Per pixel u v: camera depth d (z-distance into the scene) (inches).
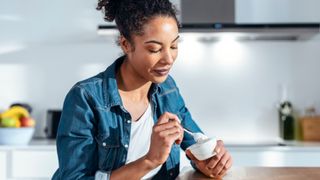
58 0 135.0
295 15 133.1
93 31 134.8
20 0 134.9
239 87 134.0
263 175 49.9
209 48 134.1
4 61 134.9
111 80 51.1
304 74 133.5
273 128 133.6
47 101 135.0
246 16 133.6
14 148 113.4
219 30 114.2
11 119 114.7
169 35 44.9
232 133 134.0
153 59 45.4
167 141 43.9
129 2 46.3
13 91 135.0
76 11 135.0
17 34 135.0
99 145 49.4
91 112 48.1
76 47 135.0
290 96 133.5
